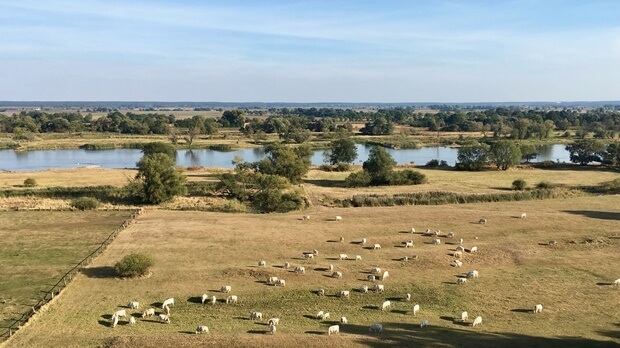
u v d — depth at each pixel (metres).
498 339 36.28
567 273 52.00
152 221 72.69
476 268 53.59
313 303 44.50
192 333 37.38
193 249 58.94
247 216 77.31
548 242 62.50
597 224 70.31
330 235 65.75
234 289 47.25
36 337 36.81
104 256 56.22
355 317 41.34
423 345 34.94
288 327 38.84
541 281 49.72
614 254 57.94
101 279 49.34
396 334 37.22
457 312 42.56
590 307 43.53
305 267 53.16
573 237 64.38
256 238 63.72
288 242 62.38
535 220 72.38
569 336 37.12
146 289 46.97
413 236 65.44
